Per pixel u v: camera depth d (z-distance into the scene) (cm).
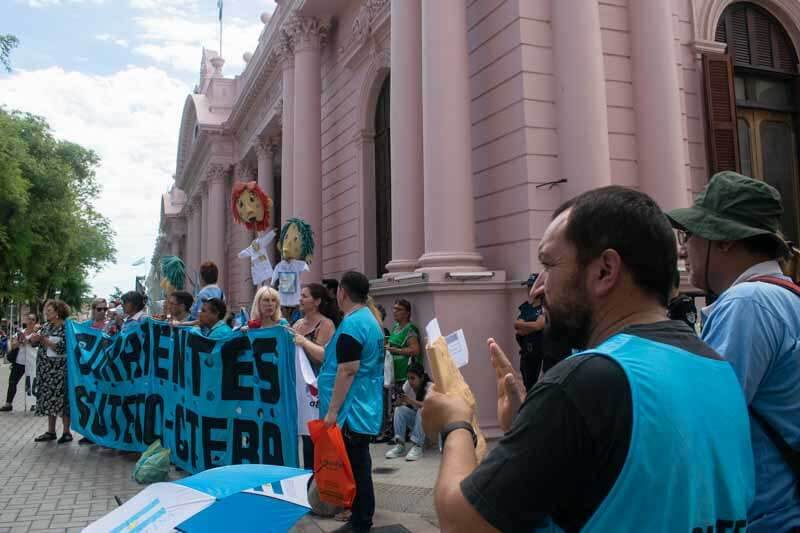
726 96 859
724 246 194
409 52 898
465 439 131
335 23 1423
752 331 168
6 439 807
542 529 109
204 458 536
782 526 160
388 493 510
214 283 805
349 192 1338
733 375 123
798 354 167
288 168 1460
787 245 196
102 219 4009
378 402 419
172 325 625
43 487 563
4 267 2380
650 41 784
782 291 175
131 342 689
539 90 751
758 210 189
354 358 405
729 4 924
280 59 1550
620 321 122
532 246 727
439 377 147
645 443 101
